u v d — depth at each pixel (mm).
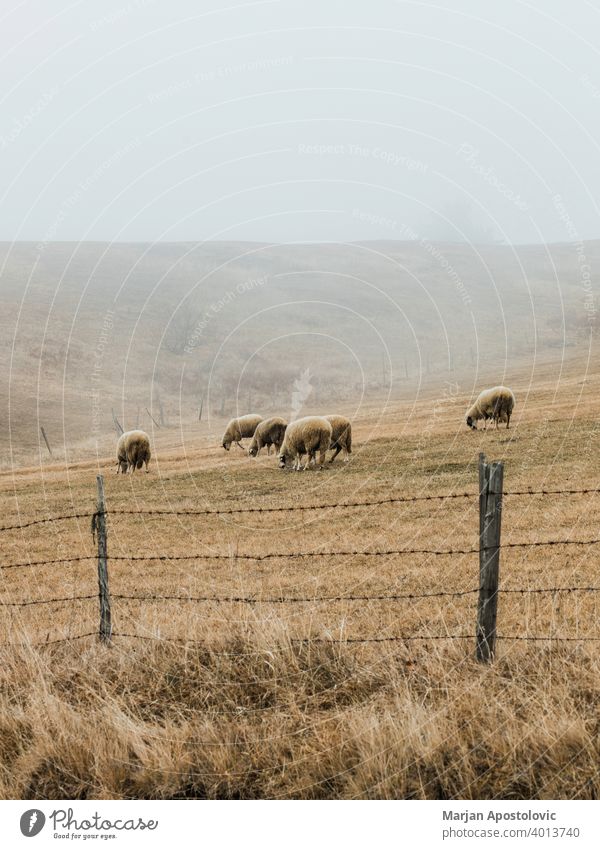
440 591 11688
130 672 6910
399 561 14789
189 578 14461
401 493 24859
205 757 5625
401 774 5301
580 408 39281
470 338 91250
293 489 27844
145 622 8453
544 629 7977
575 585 10812
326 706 6215
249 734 5836
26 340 79188
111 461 43562
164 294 104562
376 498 24328
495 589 6480
